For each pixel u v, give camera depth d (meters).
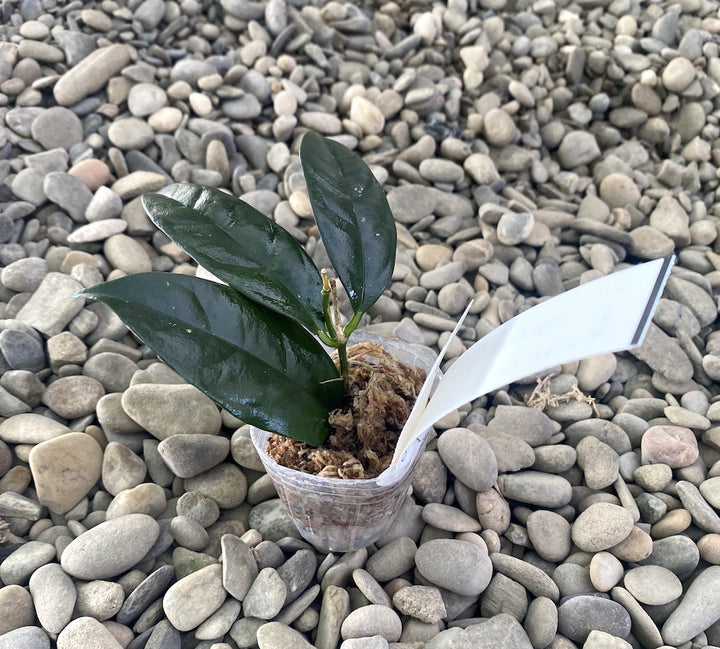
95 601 0.26
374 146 0.50
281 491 0.26
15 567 0.28
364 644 0.25
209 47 0.54
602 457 0.33
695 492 0.31
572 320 0.19
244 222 0.25
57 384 0.34
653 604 0.28
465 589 0.28
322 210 0.26
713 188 0.51
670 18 0.59
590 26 0.61
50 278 0.38
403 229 0.45
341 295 0.40
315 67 0.54
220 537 0.30
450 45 0.59
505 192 0.49
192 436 0.31
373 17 0.61
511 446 0.33
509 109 0.53
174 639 0.26
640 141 0.55
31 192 0.43
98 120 0.47
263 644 0.26
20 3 0.52
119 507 0.29
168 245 0.43
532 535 0.30
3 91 0.46
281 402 0.23
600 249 0.44
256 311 0.24
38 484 0.30
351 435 0.26
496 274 0.43
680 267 0.45
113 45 0.49
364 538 0.28
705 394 0.37
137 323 0.21
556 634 0.27
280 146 0.48
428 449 0.33
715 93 0.55
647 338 0.38
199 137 0.48
